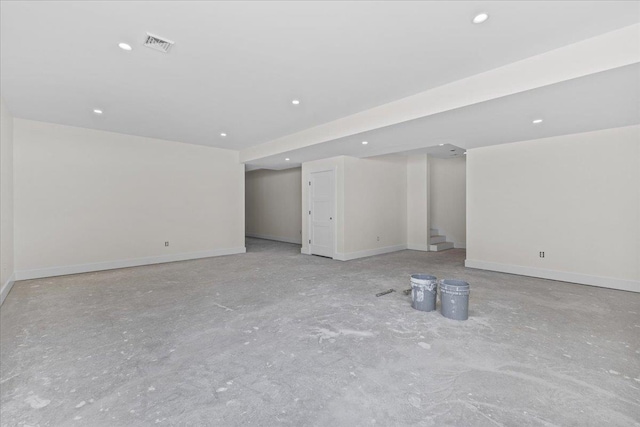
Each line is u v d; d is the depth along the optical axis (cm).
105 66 279
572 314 300
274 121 459
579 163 424
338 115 429
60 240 482
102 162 523
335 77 304
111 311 313
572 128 398
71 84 321
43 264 467
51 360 214
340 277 462
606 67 223
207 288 401
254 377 193
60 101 373
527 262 474
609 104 299
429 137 447
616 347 230
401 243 769
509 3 192
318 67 283
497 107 309
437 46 245
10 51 251
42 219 466
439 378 191
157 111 412
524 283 425
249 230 1095
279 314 302
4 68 283
